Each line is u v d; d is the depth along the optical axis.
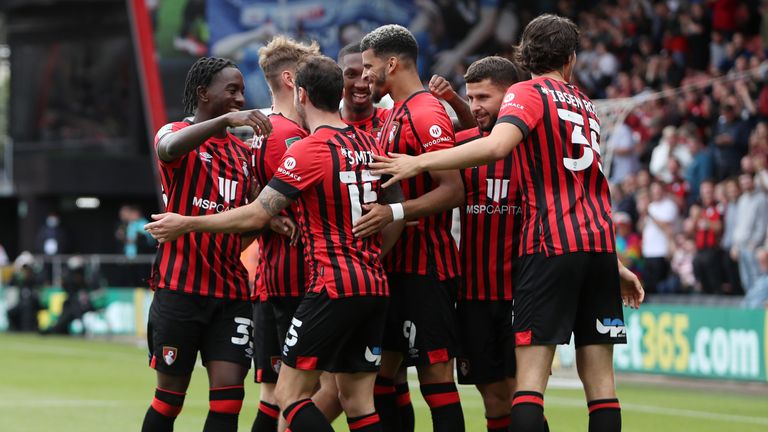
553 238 18.22
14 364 51.62
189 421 31.22
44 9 90.31
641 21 61.84
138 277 71.19
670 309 44.38
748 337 40.81
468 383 21.20
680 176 53.31
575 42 19.17
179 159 19.84
